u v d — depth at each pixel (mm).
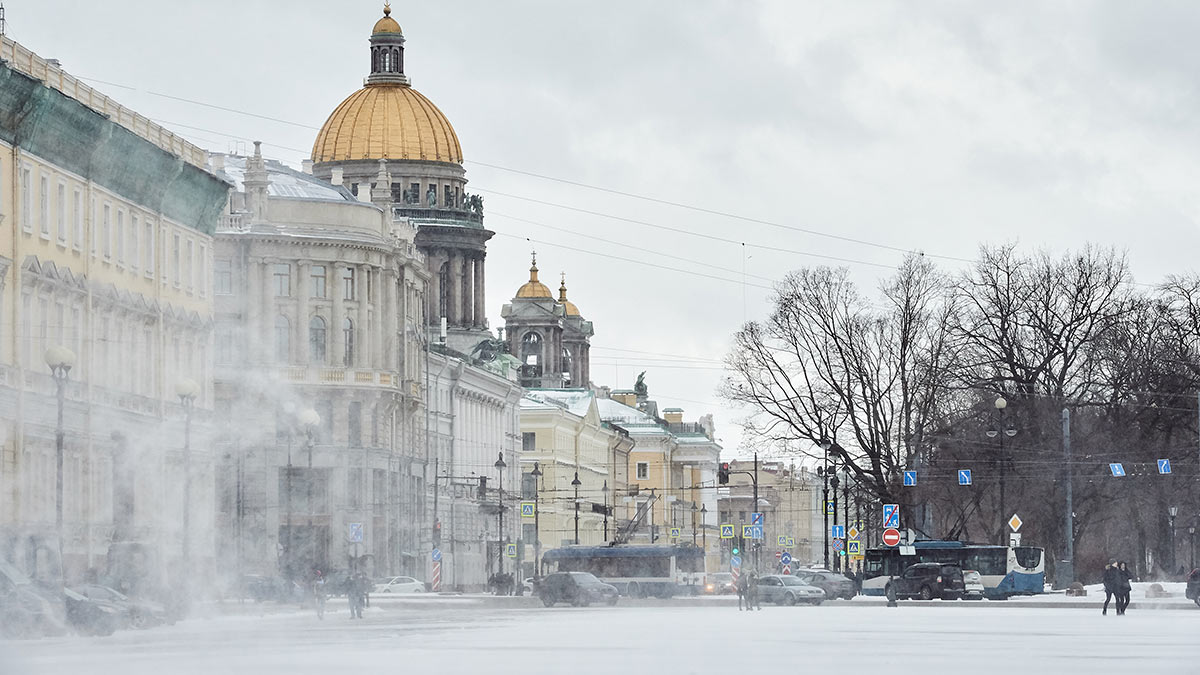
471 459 193375
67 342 95688
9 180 88625
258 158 153375
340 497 153125
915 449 125625
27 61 90750
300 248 153750
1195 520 153500
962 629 73812
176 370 113312
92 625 69250
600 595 121375
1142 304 132625
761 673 46375
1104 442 129875
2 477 87375
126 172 102938
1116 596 89625
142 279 106875
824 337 127750
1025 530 138875
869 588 129500
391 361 160000
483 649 58094
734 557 163625
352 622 87000
